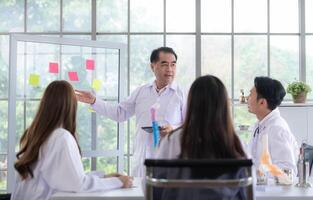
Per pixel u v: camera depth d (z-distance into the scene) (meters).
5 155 4.49
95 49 3.85
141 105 3.24
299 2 4.61
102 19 4.62
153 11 4.63
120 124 3.92
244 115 4.56
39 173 1.95
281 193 1.83
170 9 4.62
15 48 3.40
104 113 3.29
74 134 2.03
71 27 4.61
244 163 1.27
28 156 1.94
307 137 4.22
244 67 4.63
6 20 4.60
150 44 4.63
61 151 1.89
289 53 4.62
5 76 4.57
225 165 1.26
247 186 1.31
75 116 2.05
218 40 4.63
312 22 4.61
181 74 4.62
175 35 4.62
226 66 4.62
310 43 4.62
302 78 4.60
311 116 4.23
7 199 2.16
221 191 1.41
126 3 4.62
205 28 4.62
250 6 4.62
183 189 1.40
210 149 1.47
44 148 1.94
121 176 2.05
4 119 4.53
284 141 2.23
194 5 4.62
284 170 2.12
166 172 1.28
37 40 3.52
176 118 3.20
